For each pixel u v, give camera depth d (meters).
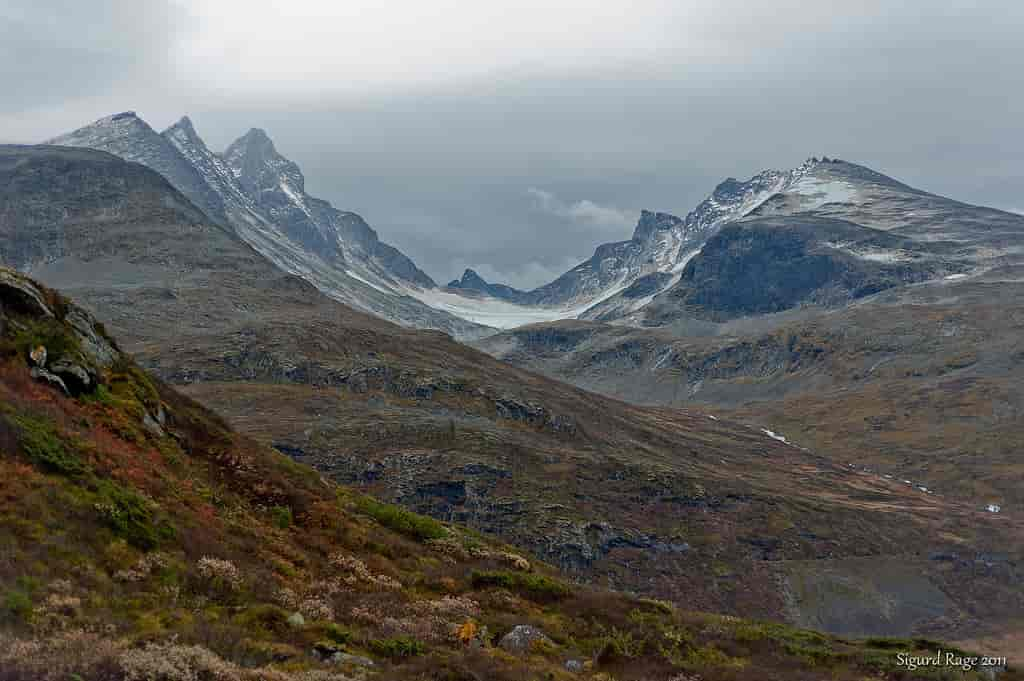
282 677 25.75
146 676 22.58
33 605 24.80
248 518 43.62
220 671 24.53
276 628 31.23
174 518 36.50
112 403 43.88
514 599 48.62
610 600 53.44
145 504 34.81
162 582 30.73
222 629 28.45
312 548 45.00
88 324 48.88
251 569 36.38
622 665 42.34
